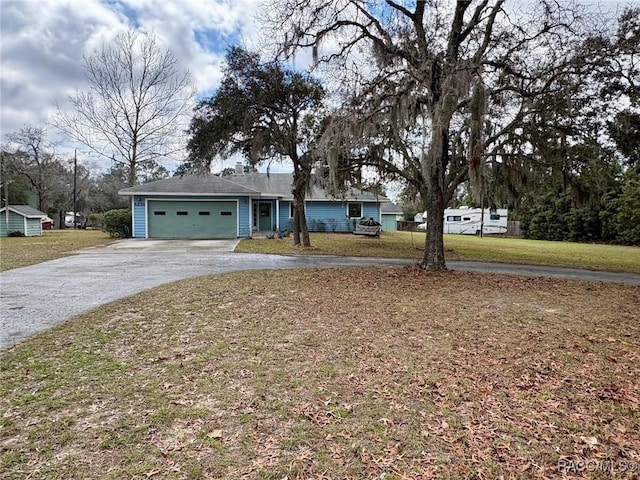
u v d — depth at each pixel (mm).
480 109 7902
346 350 4031
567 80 8523
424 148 8703
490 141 8742
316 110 13336
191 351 3926
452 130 10688
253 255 13023
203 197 20156
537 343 4383
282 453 2277
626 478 2092
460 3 8922
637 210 23031
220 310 5582
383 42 9500
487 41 8867
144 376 3318
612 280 9391
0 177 33875
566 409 2863
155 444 2344
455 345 4266
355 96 9023
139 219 19922
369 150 10438
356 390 3113
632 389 3217
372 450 2318
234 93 12719
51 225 36750
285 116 13711
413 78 8703
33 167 36438
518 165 9883
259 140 13203
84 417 2641
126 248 14953
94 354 3814
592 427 2613
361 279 8500
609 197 25578
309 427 2557
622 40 8117
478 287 7898
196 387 3123
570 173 9898
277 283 7797
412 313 5633
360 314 5516
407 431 2531
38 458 2193
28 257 11938
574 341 4477
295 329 4723
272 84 12617
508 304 6383
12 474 2053
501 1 8633
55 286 7301
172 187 20000
